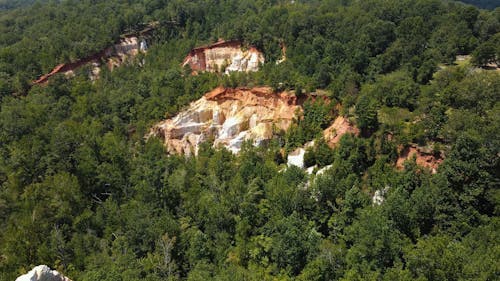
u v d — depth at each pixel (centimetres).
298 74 9350
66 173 6200
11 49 12169
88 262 4875
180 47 13075
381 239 4266
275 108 8988
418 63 9262
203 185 6838
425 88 7462
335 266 4438
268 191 6016
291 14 12100
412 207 4906
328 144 7306
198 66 12550
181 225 5622
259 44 11944
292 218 5094
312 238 4794
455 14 11075
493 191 4834
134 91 10538
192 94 10081
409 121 6756
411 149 6294
